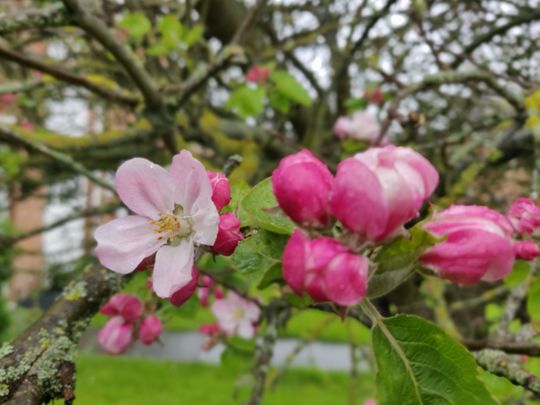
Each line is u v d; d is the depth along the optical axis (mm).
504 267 932
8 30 1810
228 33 3947
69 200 6645
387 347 971
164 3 3664
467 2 3555
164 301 1794
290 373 7906
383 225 847
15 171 4156
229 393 7145
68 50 4414
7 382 1061
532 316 1547
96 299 1276
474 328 3510
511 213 1352
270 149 4035
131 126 3895
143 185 1050
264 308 2164
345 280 829
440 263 924
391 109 2354
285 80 3012
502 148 3066
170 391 7168
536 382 1264
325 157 4059
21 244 12312
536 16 3139
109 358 8594
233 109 3236
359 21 3590
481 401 934
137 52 3471
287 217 993
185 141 3533
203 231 959
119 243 1039
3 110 4715
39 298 7961
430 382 953
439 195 2814
